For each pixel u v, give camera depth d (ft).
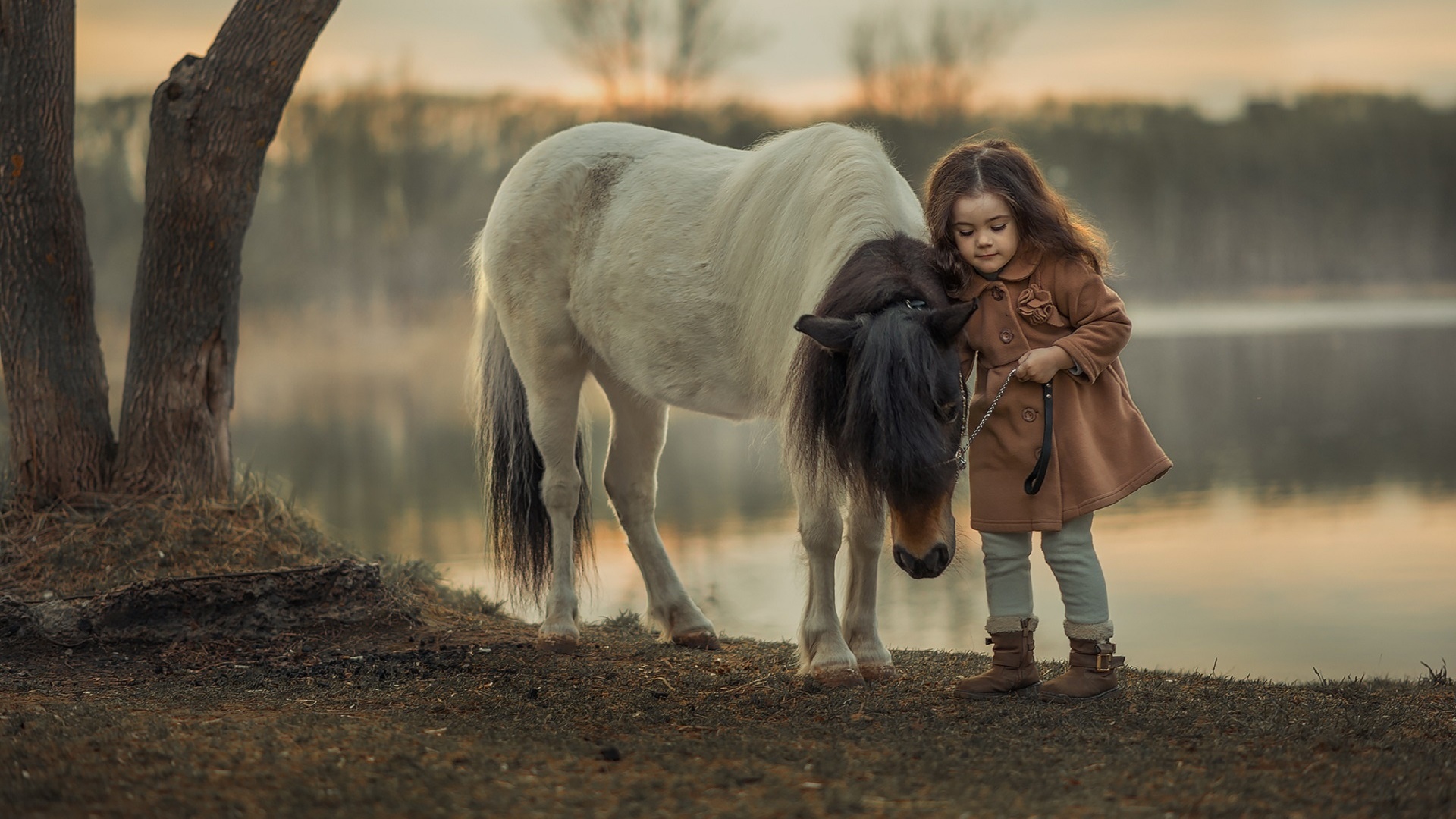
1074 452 12.91
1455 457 48.80
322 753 11.05
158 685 15.29
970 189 12.91
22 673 15.85
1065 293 13.01
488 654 17.13
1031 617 13.73
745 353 15.60
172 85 19.86
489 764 10.84
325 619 18.10
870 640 15.17
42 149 19.56
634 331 17.21
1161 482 44.80
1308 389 74.64
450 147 135.95
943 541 12.00
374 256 134.10
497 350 20.02
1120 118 167.73
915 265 13.17
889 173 14.55
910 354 11.82
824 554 14.65
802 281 14.55
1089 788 10.17
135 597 17.24
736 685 14.93
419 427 67.97
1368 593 27.22
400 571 21.48
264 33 19.93
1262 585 28.12
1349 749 11.47
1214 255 173.06
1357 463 47.80
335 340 127.65
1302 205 174.19
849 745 11.60
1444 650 22.25
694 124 119.03
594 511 42.06
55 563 18.53
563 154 18.88
